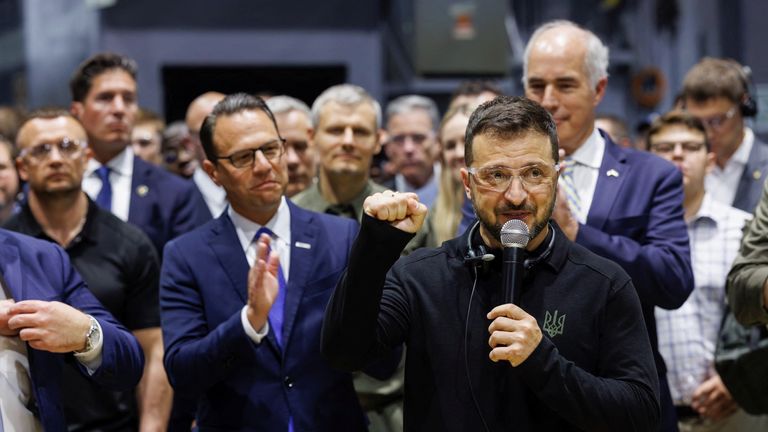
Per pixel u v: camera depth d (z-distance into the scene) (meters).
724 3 7.84
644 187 3.40
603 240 3.16
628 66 8.14
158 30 7.05
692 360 4.23
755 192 4.73
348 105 4.36
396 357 3.24
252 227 3.39
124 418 3.89
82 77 4.81
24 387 2.73
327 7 7.18
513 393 2.51
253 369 3.18
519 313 2.39
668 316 4.26
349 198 4.39
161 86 7.06
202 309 3.27
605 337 2.55
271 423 3.14
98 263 3.90
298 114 4.72
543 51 3.47
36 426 2.74
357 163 4.34
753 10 7.77
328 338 2.52
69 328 2.68
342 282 2.50
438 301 2.60
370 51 7.21
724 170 4.82
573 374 2.41
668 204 3.37
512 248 2.46
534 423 2.52
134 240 3.99
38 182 3.95
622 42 8.20
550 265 2.58
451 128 4.23
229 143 3.30
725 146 4.78
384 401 3.91
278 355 3.20
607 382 2.45
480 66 6.82
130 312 3.96
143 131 6.16
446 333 2.57
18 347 2.75
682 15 7.98
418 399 2.58
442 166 4.30
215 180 3.41
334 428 3.20
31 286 2.82
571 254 2.63
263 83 7.46
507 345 2.37
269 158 3.31
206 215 4.78
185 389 3.12
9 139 5.80
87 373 2.83
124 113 4.78
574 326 2.54
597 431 2.43
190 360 3.09
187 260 3.31
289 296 3.27
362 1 7.21
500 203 2.50
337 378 3.25
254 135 3.29
